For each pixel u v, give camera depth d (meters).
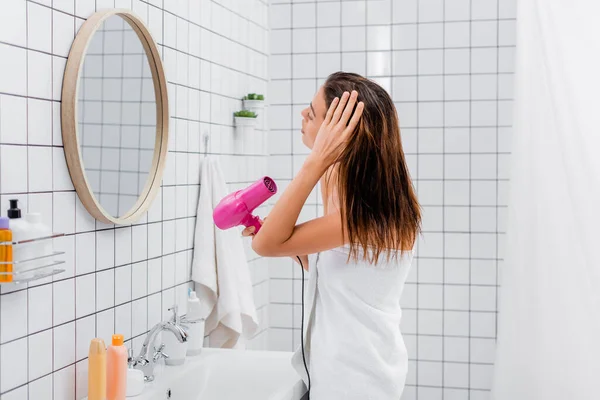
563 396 2.40
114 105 1.77
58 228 1.55
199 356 2.07
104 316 1.75
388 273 1.61
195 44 2.29
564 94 2.35
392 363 1.62
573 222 2.41
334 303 1.63
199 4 2.32
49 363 1.53
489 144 2.92
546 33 2.40
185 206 2.23
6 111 1.38
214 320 2.33
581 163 2.29
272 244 1.51
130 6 1.86
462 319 2.96
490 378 2.94
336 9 3.05
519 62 2.56
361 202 1.52
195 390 1.97
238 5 2.71
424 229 2.98
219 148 2.51
